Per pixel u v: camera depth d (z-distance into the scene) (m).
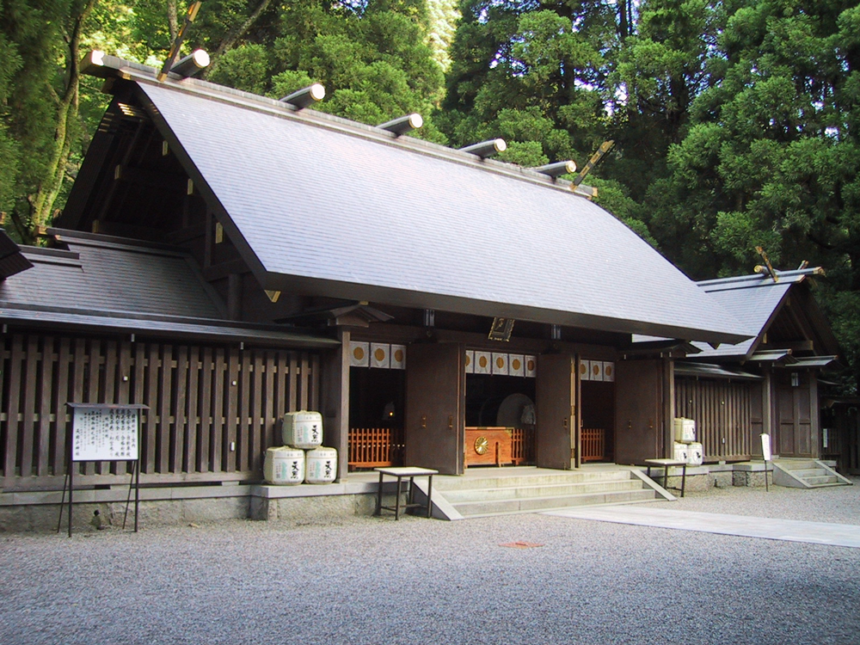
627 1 34.78
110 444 9.25
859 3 24.77
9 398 9.23
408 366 13.74
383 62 26.20
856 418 23.33
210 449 10.80
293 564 7.93
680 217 28.31
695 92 31.61
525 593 6.93
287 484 10.94
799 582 7.70
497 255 14.20
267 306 12.67
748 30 27.05
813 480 19.38
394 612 6.20
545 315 13.30
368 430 13.61
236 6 26.94
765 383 20.27
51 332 9.60
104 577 7.17
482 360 14.82
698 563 8.53
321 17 26.33
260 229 10.80
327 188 13.21
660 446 16.62
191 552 8.43
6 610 6.07
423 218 14.08
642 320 14.96
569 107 30.98
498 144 18.64
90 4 17.95
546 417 15.41
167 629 5.64
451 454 12.97
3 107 13.70
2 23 13.02
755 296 20.73
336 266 10.85
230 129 13.62
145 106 13.22
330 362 11.74
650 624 6.08
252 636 5.53
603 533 10.50
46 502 9.35
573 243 17.03
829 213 24.41
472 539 9.75
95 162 14.52
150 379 10.27
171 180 14.82
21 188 16.38
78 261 12.71
